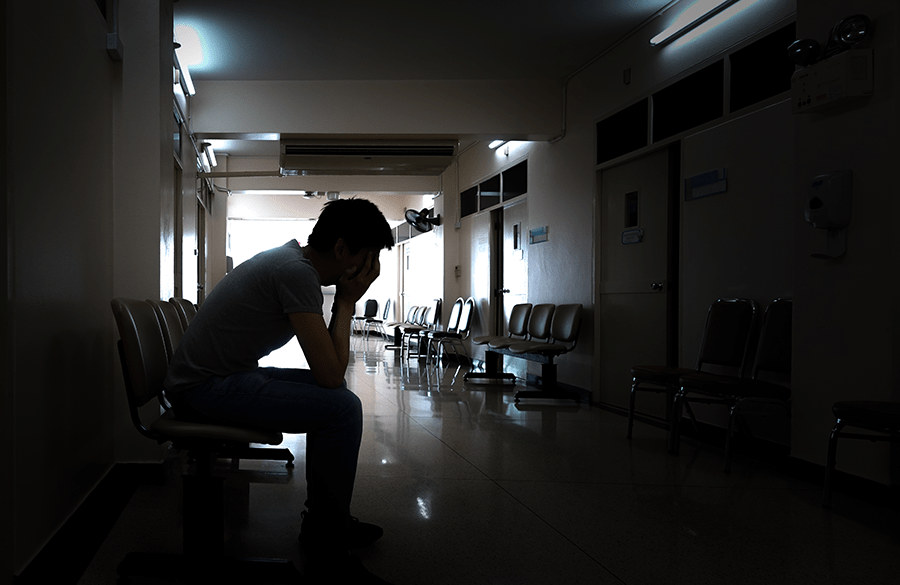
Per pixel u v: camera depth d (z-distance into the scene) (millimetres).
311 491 1646
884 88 2637
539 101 6090
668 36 4379
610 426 4320
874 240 2664
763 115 3586
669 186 4547
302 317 1633
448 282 9562
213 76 5824
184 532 1722
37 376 1718
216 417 1662
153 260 2748
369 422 4309
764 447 3439
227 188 9844
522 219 7328
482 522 2314
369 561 1939
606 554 2029
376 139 6340
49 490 1813
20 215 1594
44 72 1785
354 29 4820
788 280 3404
